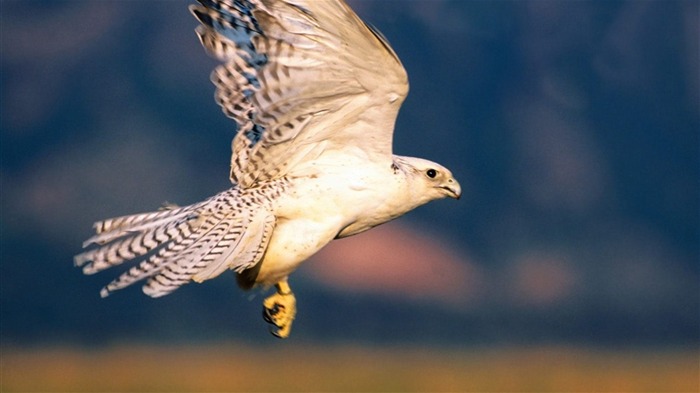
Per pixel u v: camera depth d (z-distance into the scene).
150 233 8.23
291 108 7.87
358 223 8.41
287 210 8.20
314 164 8.25
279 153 8.13
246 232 8.15
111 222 8.30
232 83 8.12
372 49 7.50
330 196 8.21
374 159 8.28
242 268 8.12
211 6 7.93
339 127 8.08
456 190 8.64
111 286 8.08
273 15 7.50
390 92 7.84
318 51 7.60
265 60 7.98
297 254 8.23
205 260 8.08
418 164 8.62
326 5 7.32
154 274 8.10
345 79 7.74
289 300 8.49
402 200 8.45
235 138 8.23
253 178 8.21
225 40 8.02
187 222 8.20
